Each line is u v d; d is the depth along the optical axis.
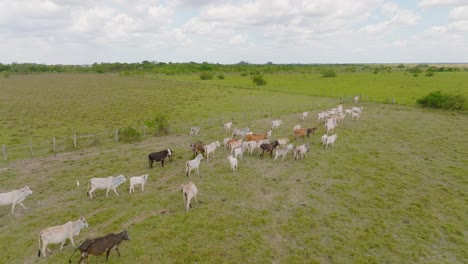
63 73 155.75
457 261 12.85
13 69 155.25
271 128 33.88
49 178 21.06
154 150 27.47
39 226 15.02
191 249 13.15
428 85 75.69
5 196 15.80
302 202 17.48
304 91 70.12
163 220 15.29
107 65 176.88
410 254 13.23
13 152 27.52
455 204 17.42
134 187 19.47
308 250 13.32
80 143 30.22
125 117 44.66
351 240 14.08
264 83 85.06
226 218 15.55
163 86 84.31
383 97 57.41
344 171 21.88
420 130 32.94
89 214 16.12
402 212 16.52
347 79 100.88
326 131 31.25
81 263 12.09
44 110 49.78
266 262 12.55
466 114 41.12
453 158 24.81
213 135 32.66
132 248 13.12
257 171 21.78
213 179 20.42
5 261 12.41
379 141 29.20
